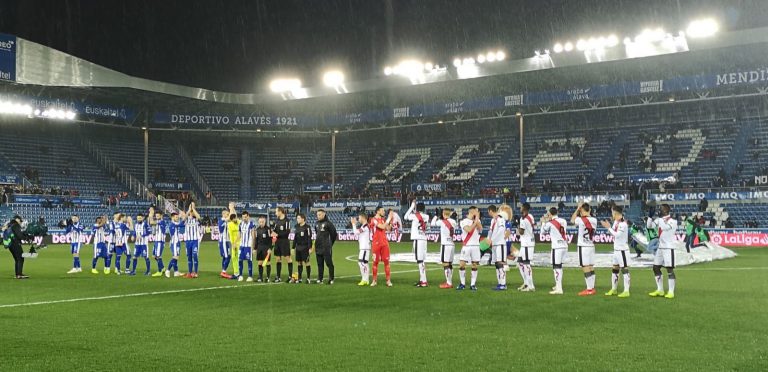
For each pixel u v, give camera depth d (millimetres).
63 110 53000
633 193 49344
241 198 62906
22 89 50469
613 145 56062
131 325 11359
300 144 66562
